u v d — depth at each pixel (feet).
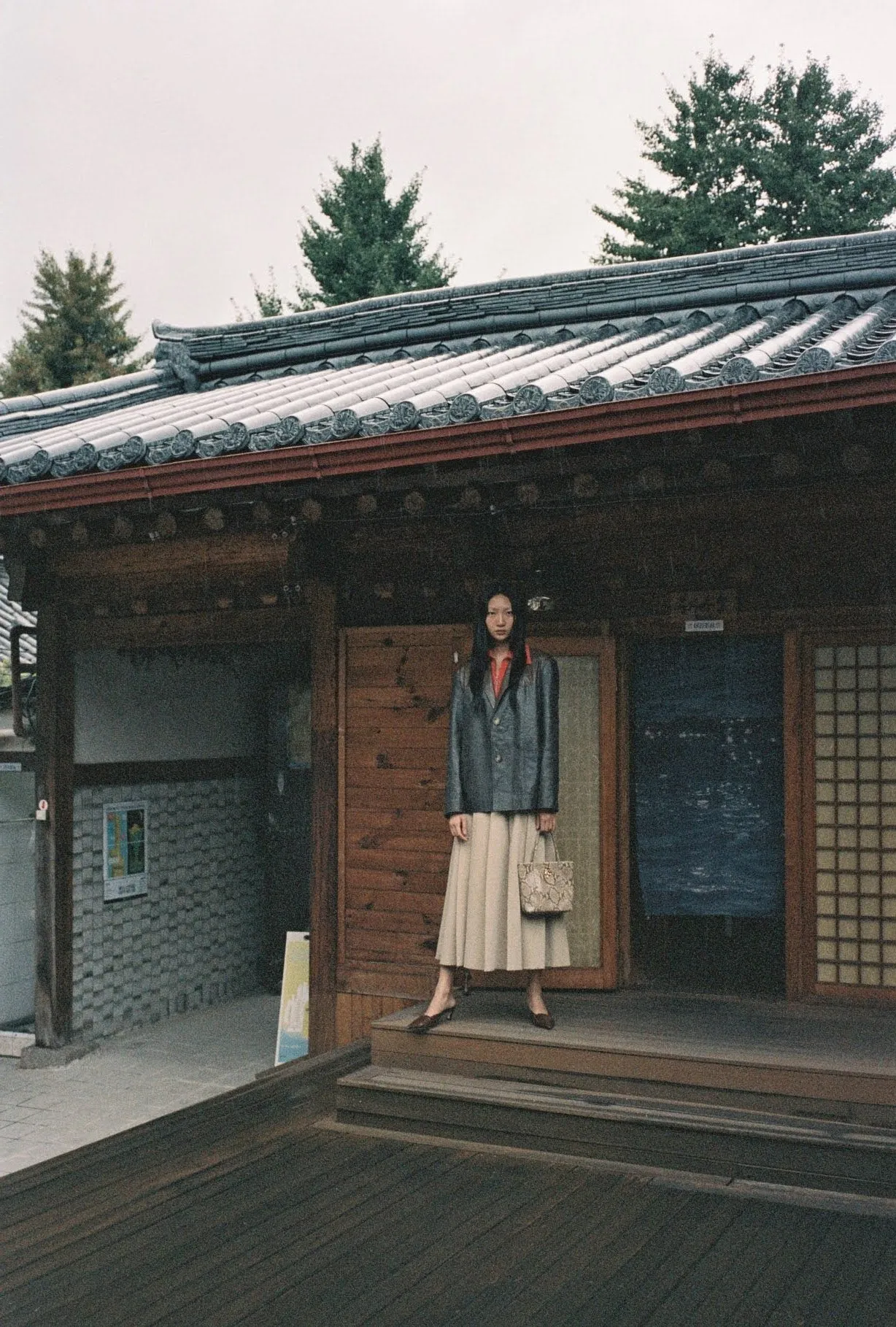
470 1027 15.99
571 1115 14.23
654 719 18.86
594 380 14.37
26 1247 11.94
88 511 18.81
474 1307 10.45
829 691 17.24
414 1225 12.24
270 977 29.73
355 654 20.22
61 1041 23.97
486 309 26.35
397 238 82.43
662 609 18.13
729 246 73.72
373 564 20.17
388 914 19.75
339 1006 19.98
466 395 15.17
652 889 18.72
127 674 26.08
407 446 15.57
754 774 18.34
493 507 18.34
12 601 24.30
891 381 13.03
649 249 76.23
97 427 22.03
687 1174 13.52
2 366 98.84
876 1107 13.57
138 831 26.43
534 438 14.87
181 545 22.39
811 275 23.09
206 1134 15.30
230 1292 10.84
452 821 16.26
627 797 18.65
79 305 98.94
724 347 17.78
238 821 29.94
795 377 13.34
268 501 17.97
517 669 16.31
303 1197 13.05
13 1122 20.18
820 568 17.21
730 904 18.38
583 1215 12.38
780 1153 13.23
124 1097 21.52
